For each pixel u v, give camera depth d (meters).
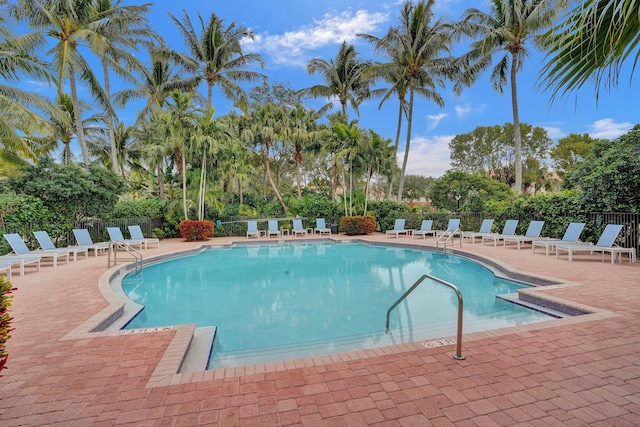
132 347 3.36
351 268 9.33
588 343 3.25
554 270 6.95
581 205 9.69
